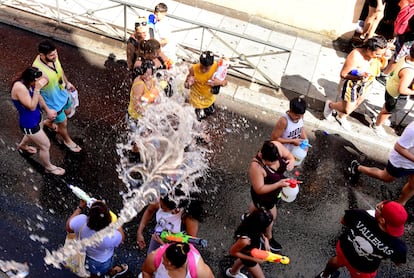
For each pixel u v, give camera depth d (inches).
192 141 263.3
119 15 346.3
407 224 245.4
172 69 282.7
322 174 264.5
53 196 232.8
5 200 228.2
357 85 265.6
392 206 168.1
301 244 230.4
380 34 363.6
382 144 283.0
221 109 293.1
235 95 299.7
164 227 179.6
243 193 247.9
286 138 220.1
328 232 237.0
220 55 326.3
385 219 168.7
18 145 251.3
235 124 284.5
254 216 171.8
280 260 174.7
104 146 259.0
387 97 267.4
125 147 258.5
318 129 290.5
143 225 196.7
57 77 222.7
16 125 263.1
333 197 253.6
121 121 274.2
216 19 358.9
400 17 298.8
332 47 351.3
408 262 229.1
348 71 259.3
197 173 251.1
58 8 327.9
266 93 304.8
